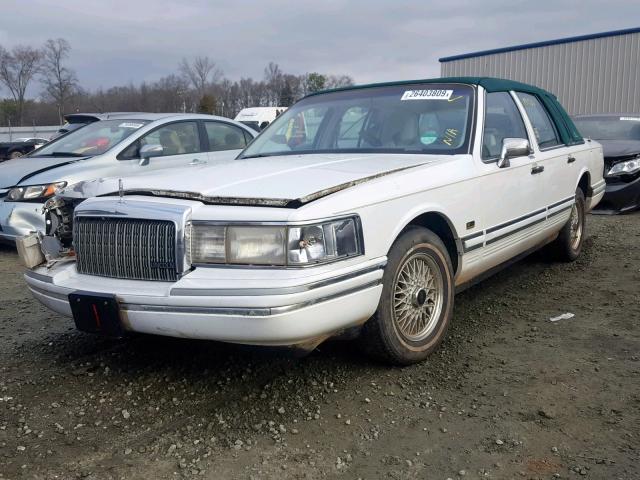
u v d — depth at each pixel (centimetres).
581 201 608
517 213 456
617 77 2094
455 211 380
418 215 347
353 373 352
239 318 278
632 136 996
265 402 320
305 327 283
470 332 420
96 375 359
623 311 456
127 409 317
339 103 481
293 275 279
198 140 812
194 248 299
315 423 298
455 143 414
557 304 479
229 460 269
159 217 302
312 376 348
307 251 284
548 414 301
